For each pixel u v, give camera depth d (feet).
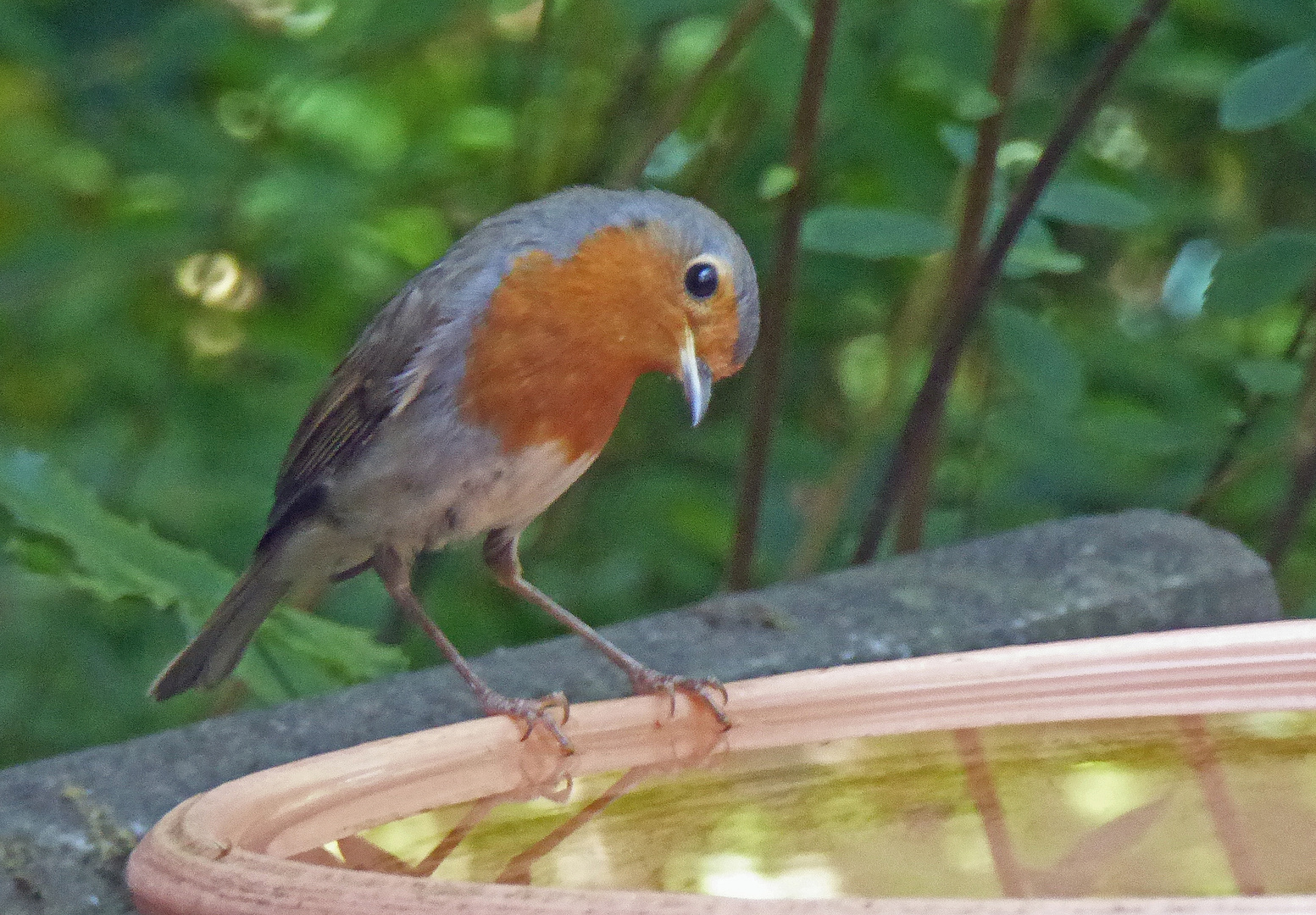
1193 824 11.93
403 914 9.28
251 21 31.50
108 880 16.28
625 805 12.97
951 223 25.85
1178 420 29.01
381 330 19.60
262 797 12.26
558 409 19.02
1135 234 33.53
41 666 29.45
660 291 18.65
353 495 19.83
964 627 21.76
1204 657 14.65
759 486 25.81
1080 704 14.58
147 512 30.71
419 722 19.40
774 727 14.66
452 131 33.37
